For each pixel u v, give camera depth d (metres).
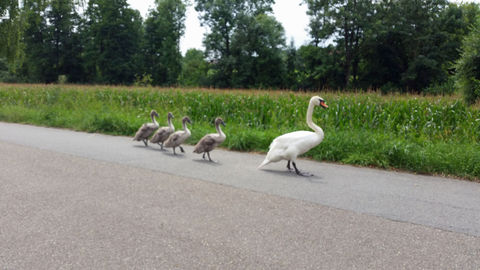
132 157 8.54
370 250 3.72
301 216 4.68
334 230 4.23
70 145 9.98
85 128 13.40
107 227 4.27
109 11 65.56
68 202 5.12
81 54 71.75
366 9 51.75
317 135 7.26
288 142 7.02
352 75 59.50
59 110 16.59
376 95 14.10
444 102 12.24
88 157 8.35
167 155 9.00
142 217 4.59
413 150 7.88
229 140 10.27
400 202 5.32
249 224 4.39
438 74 48.22
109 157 8.44
